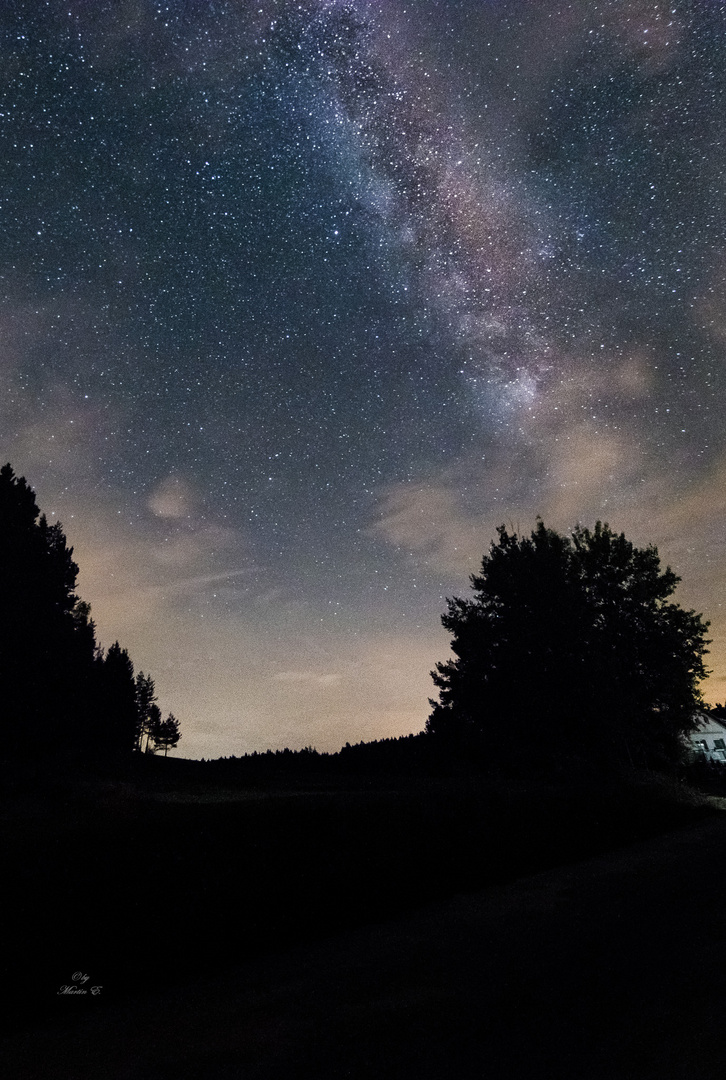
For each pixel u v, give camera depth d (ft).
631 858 40.68
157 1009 15.99
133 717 108.58
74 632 72.64
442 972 18.17
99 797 39.73
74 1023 15.20
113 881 18.39
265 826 23.57
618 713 71.05
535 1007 14.89
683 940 20.01
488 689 81.51
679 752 89.66
